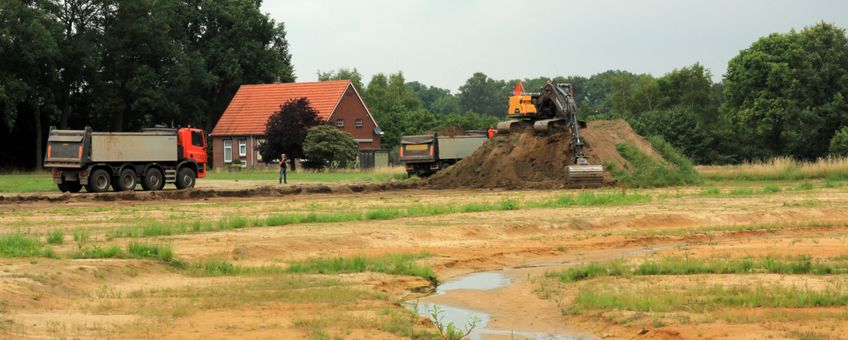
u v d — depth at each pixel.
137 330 13.42
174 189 47.06
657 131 87.00
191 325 13.82
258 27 96.69
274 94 88.50
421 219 29.34
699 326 13.64
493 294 17.77
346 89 86.19
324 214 30.42
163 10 84.38
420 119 106.19
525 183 47.00
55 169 43.12
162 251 19.98
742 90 91.94
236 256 21.11
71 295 16.25
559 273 19.69
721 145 89.31
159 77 85.56
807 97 86.25
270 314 14.70
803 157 86.75
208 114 97.56
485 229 26.61
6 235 22.98
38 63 75.88
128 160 44.09
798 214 31.42
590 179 45.00
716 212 31.25
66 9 79.44
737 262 19.73
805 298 15.27
